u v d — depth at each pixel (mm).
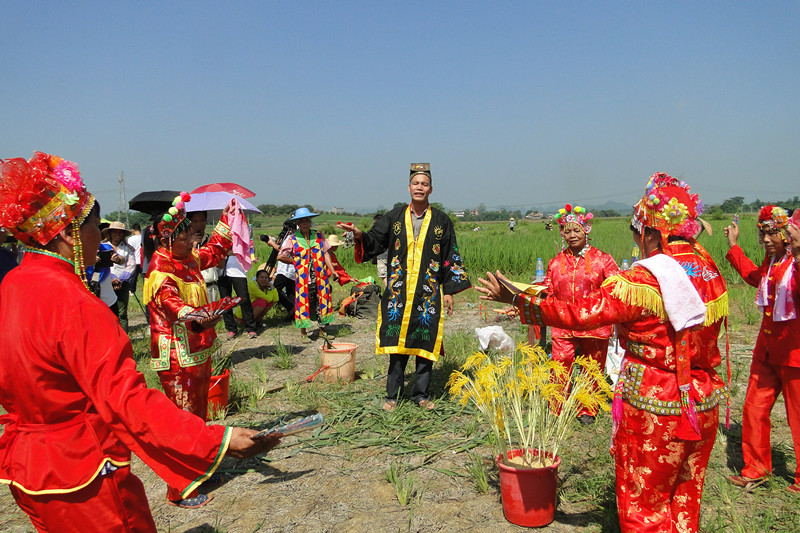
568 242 5230
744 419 3955
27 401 1981
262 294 9867
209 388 4855
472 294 12258
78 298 1991
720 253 14641
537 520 3383
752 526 3264
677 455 2688
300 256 8656
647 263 2662
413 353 5371
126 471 2156
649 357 2709
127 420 1901
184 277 4234
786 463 4188
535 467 3441
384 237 5621
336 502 3820
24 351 1944
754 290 11398
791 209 3939
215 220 9641
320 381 6477
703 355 2732
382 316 5504
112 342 1978
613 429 3066
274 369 7145
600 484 3814
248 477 4242
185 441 1924
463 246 18188
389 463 4383
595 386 3881
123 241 9531
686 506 2809
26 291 2010
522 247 17531
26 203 2012
